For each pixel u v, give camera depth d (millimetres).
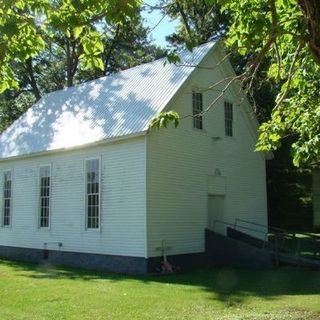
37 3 6984
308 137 11383
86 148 21656
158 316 11016
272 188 36688
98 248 20641
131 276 18266
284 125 10570
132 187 19500
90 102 24594
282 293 14258
